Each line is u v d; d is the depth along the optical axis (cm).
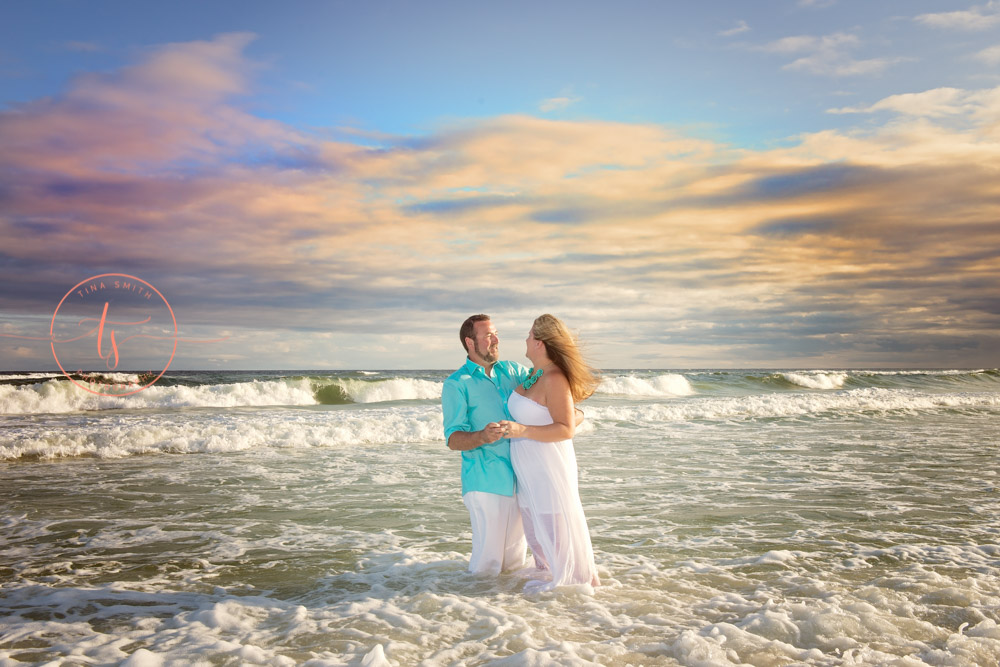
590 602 363
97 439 1055
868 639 305
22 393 1805
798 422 1504
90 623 348
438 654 293
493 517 413
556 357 402
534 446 402
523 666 272
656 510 630
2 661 294
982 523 576
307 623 337
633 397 2569
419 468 897
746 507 643
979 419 1600
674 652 293
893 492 717
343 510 645
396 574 432
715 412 1639
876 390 2716
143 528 576
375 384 2395
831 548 492
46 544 524
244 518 612
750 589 393
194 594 400
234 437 1101
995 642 295
